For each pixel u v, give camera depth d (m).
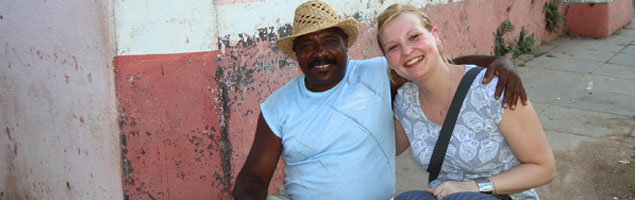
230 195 2.98
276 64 3.15
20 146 3.23
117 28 2.37
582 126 4.56
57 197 3.05
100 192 2.74
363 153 1.97
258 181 2.02
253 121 3.03
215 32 2.71
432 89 1.89
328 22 1.90
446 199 1.78
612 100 5.38
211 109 2.78
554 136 4.32
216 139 2.84
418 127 1.99
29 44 2.86
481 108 1.81
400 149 2.22
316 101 1.97
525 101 1.77
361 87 1.99
